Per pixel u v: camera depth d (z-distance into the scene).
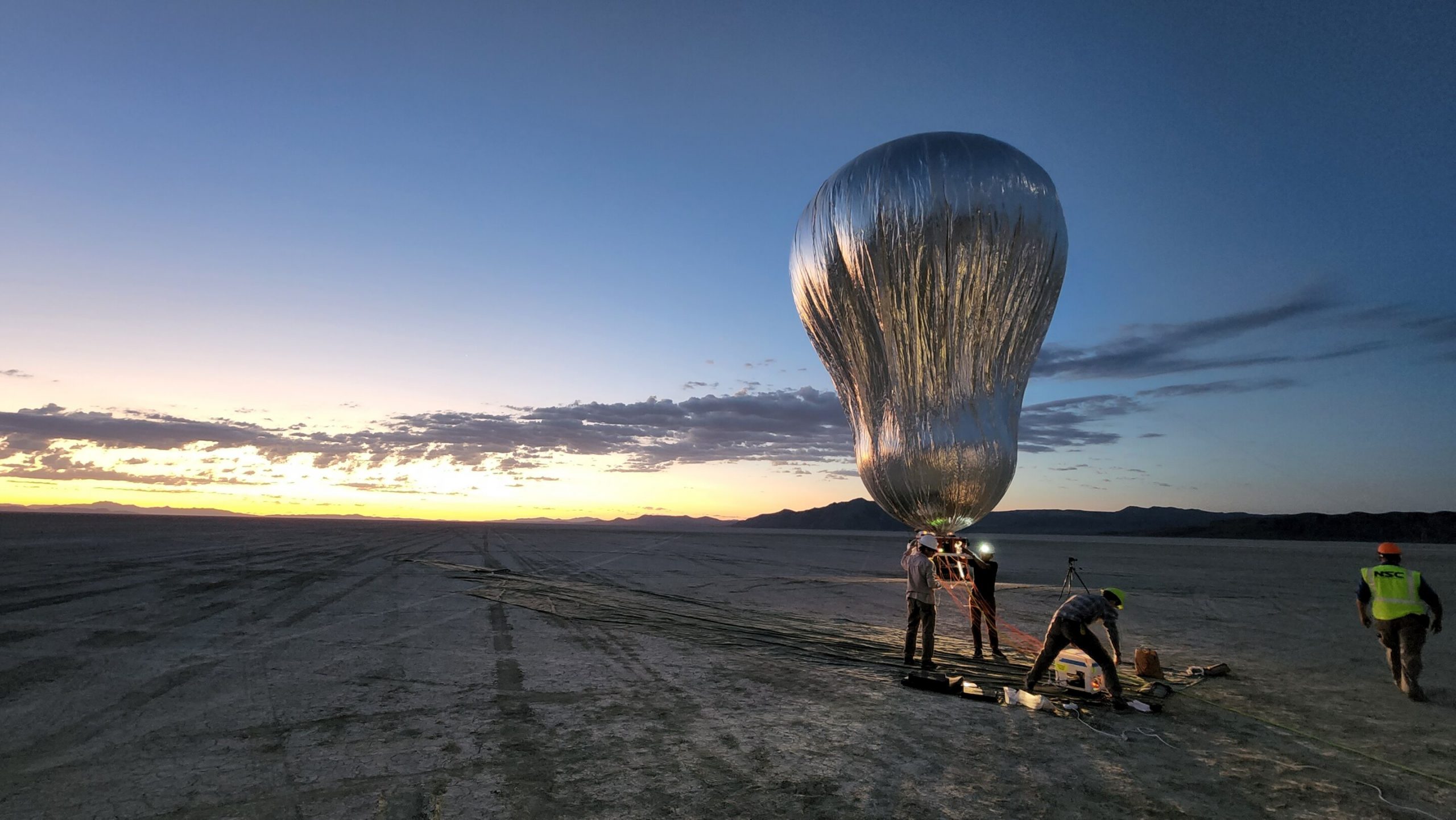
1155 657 7.77
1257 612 14.07
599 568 23.72
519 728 5.51
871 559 34.72
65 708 5.98
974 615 8.77
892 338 6.63
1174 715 6.19
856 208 6.62
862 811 3.96
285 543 35.53
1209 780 4.57
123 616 10.93
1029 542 81.75
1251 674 8.07
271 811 3.91
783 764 4.72
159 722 5.61
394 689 6.77
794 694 6.76
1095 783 4.47
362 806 3.98
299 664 7.81
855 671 7.88
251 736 5.27
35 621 10.30
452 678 7.25
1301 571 27.11
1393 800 4.29
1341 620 12.84
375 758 4.80
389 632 9.96
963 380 6.49
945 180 6.25
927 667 7.75
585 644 9.37
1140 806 4.12
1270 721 6.04
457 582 17.70
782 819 3.83
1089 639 6.54
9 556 22.83
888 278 6.51
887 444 6.77
